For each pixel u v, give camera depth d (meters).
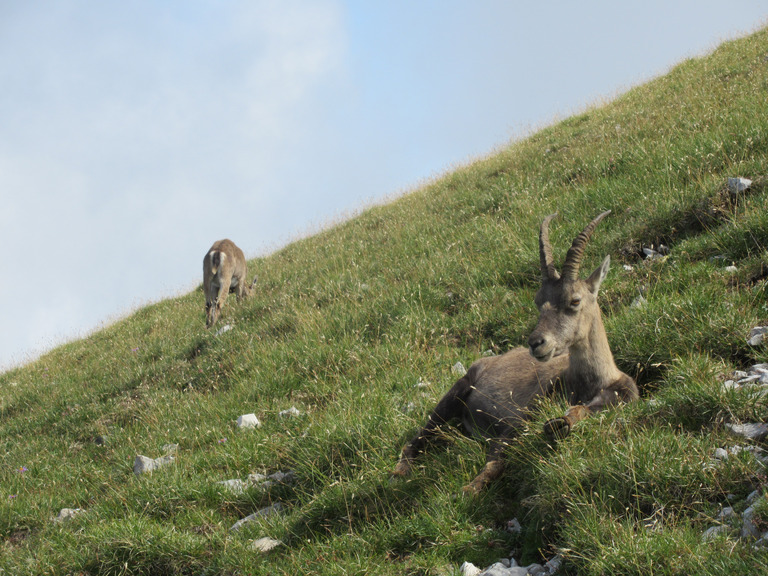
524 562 14.92
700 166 34.62
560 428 17.11
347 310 37.66
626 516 14.14
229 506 22.38
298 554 17.53
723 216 29.69
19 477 31.70
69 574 19.92
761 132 35.19
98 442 35.59
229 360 39.03
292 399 30.88
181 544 19.45
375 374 29.14
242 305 50.66
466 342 30.58
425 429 21.69
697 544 12.34
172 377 41.19
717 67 62.69
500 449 18.33
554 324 18.83
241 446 26.22
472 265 37.22
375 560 16.19
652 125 48.28
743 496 13.66
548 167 50.97
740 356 20.42
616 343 23.06
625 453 15.14
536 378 21.23
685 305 22.59
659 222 31.81
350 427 22.94
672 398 17.45
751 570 11.16
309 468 22.17
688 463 14.45
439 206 56.47
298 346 35.09
